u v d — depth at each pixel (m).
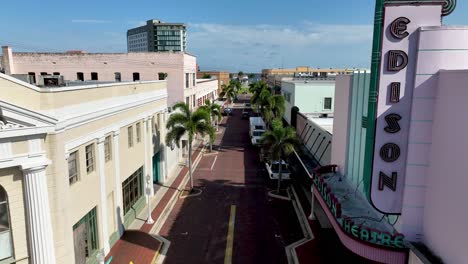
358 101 17.42
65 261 13.24
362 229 12.67
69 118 13.23
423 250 11.89
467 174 9.69
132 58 40.69
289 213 22.69
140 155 22.61
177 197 25.56
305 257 17.09
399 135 12.05
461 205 9.98
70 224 13.70
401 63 11.61
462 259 9.95
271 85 92.38
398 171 12.27
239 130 56.22
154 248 17.98
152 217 21.84
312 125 31.78
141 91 22.47
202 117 26.66
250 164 35.06
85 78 41.41
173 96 40.84
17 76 20.73
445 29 11.08
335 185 18.95
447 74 10.77
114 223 18.62
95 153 16.12
